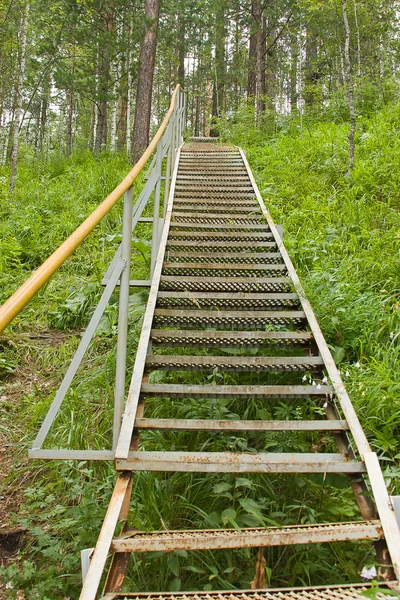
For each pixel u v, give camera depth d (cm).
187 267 408
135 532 183
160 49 1848
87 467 267
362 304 373
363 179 620
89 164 1036
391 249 451
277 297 355
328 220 553
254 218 523
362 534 172
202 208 555
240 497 232
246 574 193
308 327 327
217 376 320
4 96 1559
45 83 1739
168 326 334
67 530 224
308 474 224
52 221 655
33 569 204
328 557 195
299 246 482
